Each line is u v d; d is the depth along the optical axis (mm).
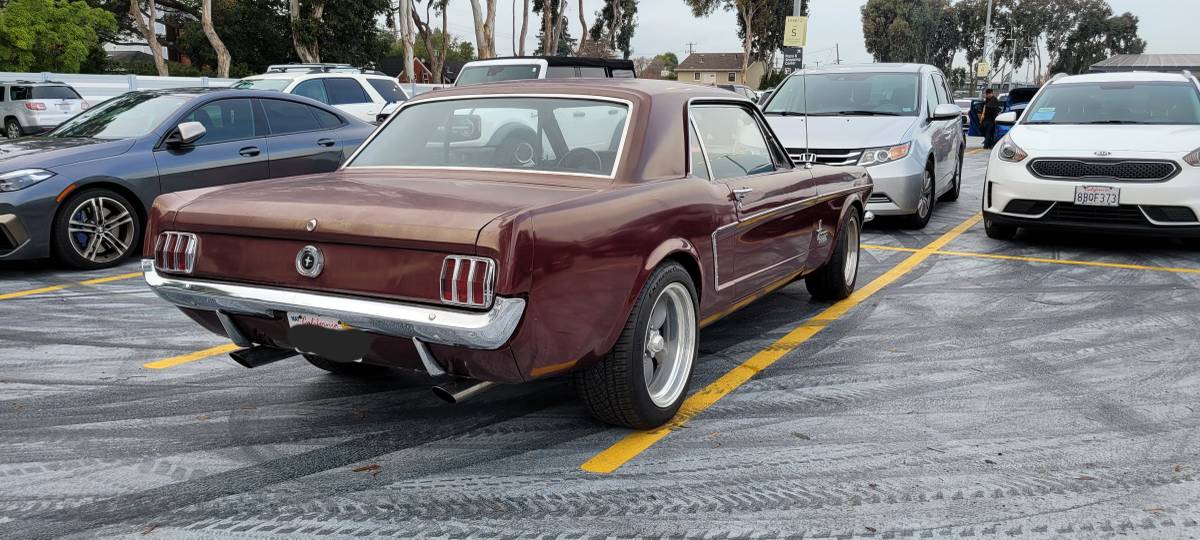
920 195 9398
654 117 3781
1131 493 3123
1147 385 4340
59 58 39000
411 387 4297
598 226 3162
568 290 3033
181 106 7953
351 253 3021
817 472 3303
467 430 3730
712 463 3387
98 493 3105
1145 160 7551
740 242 4227
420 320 2859
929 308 5992
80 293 6383
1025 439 3631
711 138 4199
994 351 4953
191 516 2938
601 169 3584
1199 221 7473
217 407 4004
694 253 3736
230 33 48656
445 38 50031
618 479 3242
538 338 2971
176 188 7715
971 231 9531
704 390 4262
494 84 4199
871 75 10414
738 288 4324
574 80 4102
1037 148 8070
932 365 4684
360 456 3451
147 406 4012
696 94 4180
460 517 2943
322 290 3080
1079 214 7895
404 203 3096
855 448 3535
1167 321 5629
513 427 3768
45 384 4316
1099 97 8852
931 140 9781
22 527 2846
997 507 3010
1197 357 4824
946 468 3336
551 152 3701
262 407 4012
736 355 4867
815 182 5215
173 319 5645
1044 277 7047
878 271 7297
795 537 2809
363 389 4270
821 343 5109
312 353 3295
